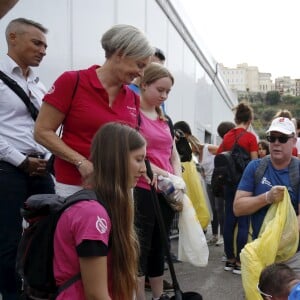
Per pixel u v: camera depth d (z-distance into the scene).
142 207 3.77
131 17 6.91
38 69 4.29
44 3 4.41
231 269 6.48
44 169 3.60
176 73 10.05
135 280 2.35
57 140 3.10
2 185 3.49
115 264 2.27
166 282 5.25
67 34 4.86
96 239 2.15
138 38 3.14
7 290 3.49
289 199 3.80
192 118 12.39
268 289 3.14
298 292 2.79
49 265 2.24
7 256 3.47
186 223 4.14
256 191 4.04
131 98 3.42
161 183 3.83
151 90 4.02
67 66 4.88
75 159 3.03
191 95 12.15
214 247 8.28
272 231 3.67
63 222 2.22
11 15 3.95
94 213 2.19
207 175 8.48
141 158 2.38
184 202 4.14
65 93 3.13
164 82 4.01
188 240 4.16
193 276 6.20
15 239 3.51
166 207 4.00
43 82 4.40
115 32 3.16
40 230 2.27
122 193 2.29
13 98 3.64
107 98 3.19
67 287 2.20
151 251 4.06
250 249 3.64
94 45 5.60
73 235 2.20
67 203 2.26
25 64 3.78
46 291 2.26
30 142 3.71
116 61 3.17
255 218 4.03
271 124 4.07
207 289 5.67
